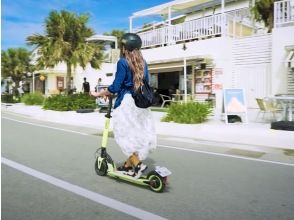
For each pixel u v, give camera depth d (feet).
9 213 13.74
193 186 17.62
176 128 37.55
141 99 16.78
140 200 15.34
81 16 71.20
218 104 59.82
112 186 17.39
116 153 26.09
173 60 63.16
